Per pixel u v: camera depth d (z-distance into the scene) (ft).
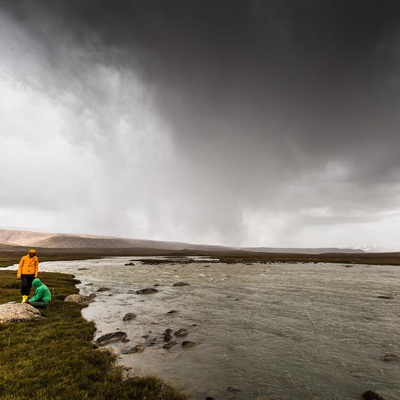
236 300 90.63
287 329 58.34
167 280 149.18
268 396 31.81
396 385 34.78
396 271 204.03
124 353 44.16
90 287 121.90
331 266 269.64
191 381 35.19
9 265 278.05
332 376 37.19
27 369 32.94
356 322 63.57
